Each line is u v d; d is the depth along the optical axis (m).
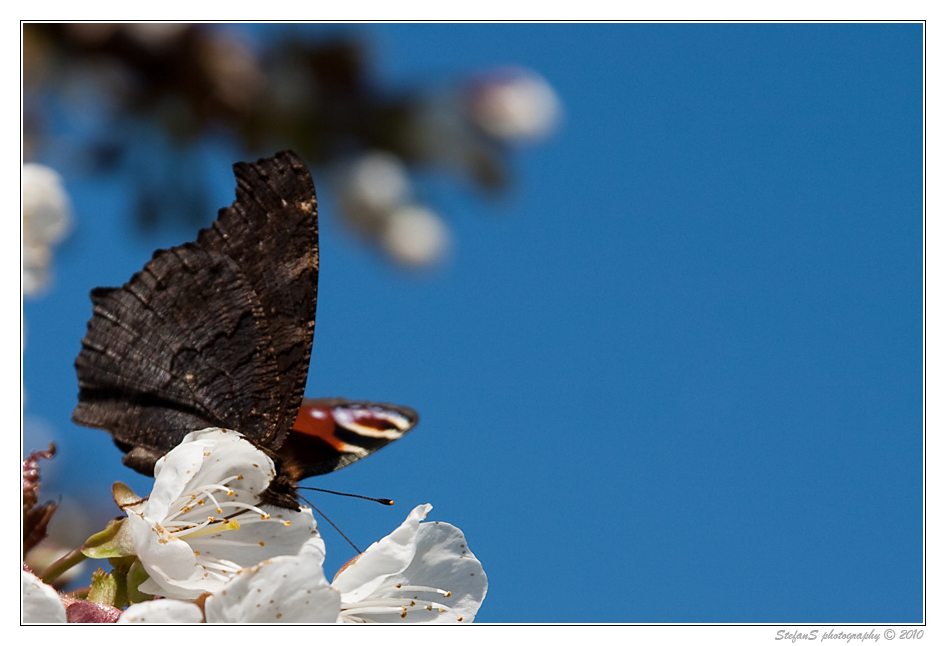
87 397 0.61
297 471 0.62
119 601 0.61
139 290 0.62
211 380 0.62
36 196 0.65
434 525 0.62
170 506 0.61
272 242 0.62
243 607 0.60
